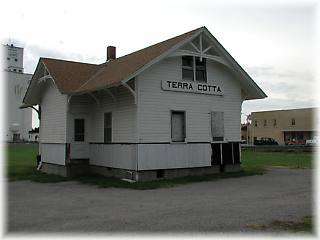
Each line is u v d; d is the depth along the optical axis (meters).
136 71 16.27
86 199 12.45
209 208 10.41
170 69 18.14
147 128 17.12
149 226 8.40
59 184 16.86
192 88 18.81
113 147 18.14
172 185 15.41
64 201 12.08
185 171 18.14
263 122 87.94
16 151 46.00
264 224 8.50
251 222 8.69
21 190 14.95
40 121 23.86
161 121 17.61
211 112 19.55
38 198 12.80
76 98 20.27
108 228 8.27
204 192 13.56
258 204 10.98
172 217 9.29
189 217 9.26
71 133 20.03
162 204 11.20
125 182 16.16
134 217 9.36
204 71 19.48
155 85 17.53
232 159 20.03
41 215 9.77
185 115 18.48
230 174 18.92
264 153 42.34
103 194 13.55
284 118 83.75
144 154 16.69
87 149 20.47
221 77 20.12
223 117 20.03
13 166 25.45
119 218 9.27
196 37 18.56
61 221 9.02
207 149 19.00
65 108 20.11
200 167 18.69
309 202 11.29
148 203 11.42
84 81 20.80
